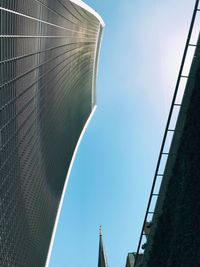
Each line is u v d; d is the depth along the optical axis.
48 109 109.31
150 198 31.31
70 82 145.50
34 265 90.19
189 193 24.52
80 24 150.25
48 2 96.06
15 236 73.50
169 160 29.19
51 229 120.69
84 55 167.00
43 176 105.94
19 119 77.56
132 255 54.28
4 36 62.66
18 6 70.75
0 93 63.47
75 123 170.75
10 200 71.38
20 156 79.50
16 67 72.50
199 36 27.25
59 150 133.12
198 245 22.16
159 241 28.75
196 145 24.33
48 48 101.62
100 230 102.88
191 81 27.55
